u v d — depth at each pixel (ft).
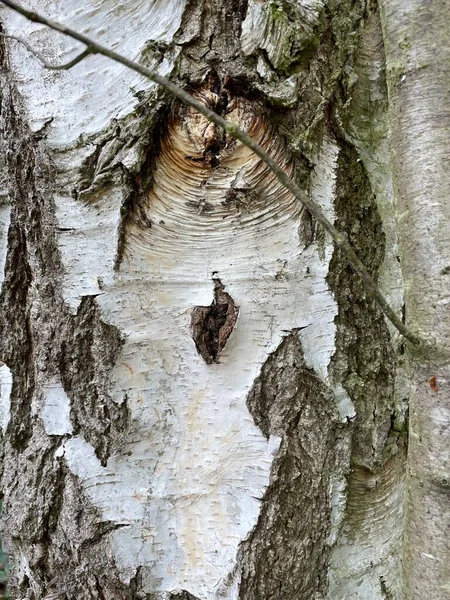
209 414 1.18
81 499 1.20
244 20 1.10
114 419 1.20
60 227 1.20
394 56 1.03
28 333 1.34
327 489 1.18
